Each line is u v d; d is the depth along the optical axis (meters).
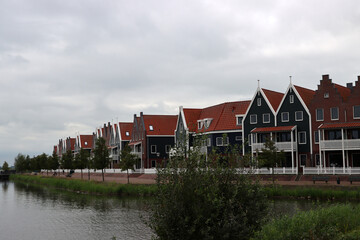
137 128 83.75
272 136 55.47
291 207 30.22
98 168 65.12
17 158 154.50
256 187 12.55
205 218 11.24
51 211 39.53
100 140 66.44
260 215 12.40
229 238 11.44
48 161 106.38
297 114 53.81
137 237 25.97
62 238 27.27
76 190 60.72
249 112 58.62
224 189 12.11
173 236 11.28
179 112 72.44
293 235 13.96
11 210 41.59
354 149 47.12
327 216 16.58
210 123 66.25
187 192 11.41
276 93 62.00
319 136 49.66
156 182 12.15
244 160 12.62
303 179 45.59
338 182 39.78
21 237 28.33
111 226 29.91
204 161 12.29
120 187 50.59
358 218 16.88
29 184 86.00
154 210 11.88
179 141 12.62
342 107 49.97
